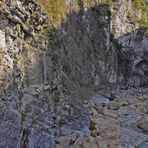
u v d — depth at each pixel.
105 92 54.25
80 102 38.38
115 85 66.94
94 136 30.41
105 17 69.19
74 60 46.12
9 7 21.95
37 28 26.83
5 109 19.27
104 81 62.66
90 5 64.56
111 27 77.75
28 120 21.89
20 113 20.91
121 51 77.25
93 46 61.41
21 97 21.84
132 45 78.75
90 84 53.38
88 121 33.81
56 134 26.95
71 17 49.47
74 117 32.00
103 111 39.56
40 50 26.77
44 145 23.50
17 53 22.36
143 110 44.00
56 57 34.84
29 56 24.27
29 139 21.38
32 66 24.45
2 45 20.48
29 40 25.05
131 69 76.44
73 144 27.20
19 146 20.17
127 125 37.00
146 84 76.44
